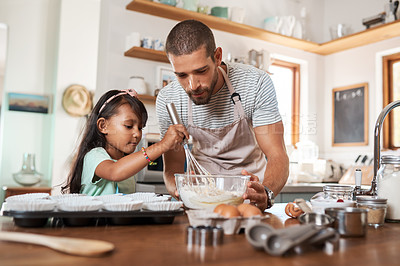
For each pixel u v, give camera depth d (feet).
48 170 10.02
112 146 4.51
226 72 4.89
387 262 1.75
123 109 4.39
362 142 11.96
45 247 1.85
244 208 2.57
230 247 1.98
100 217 2.63
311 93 13.04
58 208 2.60
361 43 11.98
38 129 10.01
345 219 2.40
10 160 9.65
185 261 1.66
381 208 2.95
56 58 10.07
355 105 12.26
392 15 10.71
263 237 1.90
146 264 1.59
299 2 13.16
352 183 10.39
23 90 9.83
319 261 1.73
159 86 9.73
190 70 3.77
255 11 12.10
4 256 1.66
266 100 4.77
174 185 4.83
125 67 9.45
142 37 9.77
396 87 11.60
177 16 10.03
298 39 11.89
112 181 4.19
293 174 10.78
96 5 10.32
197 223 2.35
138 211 2.68
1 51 9.63
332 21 13.37
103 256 1.71
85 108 9.86
